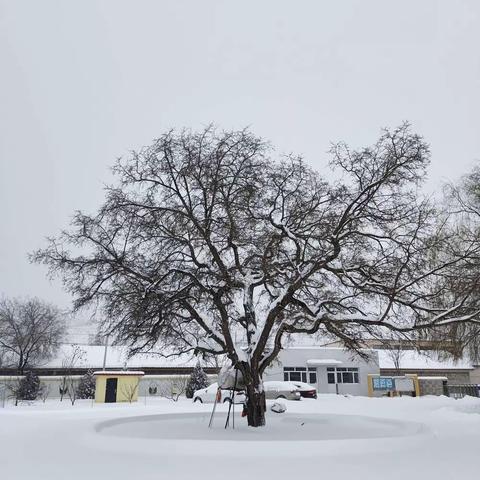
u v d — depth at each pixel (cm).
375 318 1287
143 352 1462
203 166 1344
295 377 4688
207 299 1441
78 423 1374
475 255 1667
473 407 2317
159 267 1362
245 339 1551
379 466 809
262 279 1408
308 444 920
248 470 771
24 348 4803
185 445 910
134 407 2753
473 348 2162
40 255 1411
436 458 881
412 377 4400
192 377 4056
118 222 1405
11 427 1306
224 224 1362
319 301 1376
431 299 1389
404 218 1338
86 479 725
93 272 1411
